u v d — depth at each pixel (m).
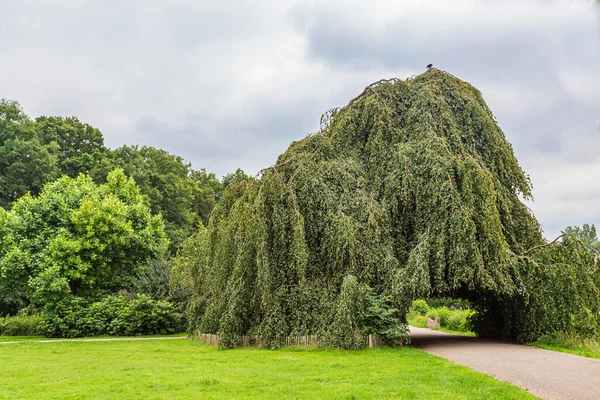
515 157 18.09
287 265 15.07
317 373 9.37
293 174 16.45
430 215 14.81
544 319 14.41
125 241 24.75
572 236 14.80
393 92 18.80
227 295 14.80
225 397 7.27
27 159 36.31
